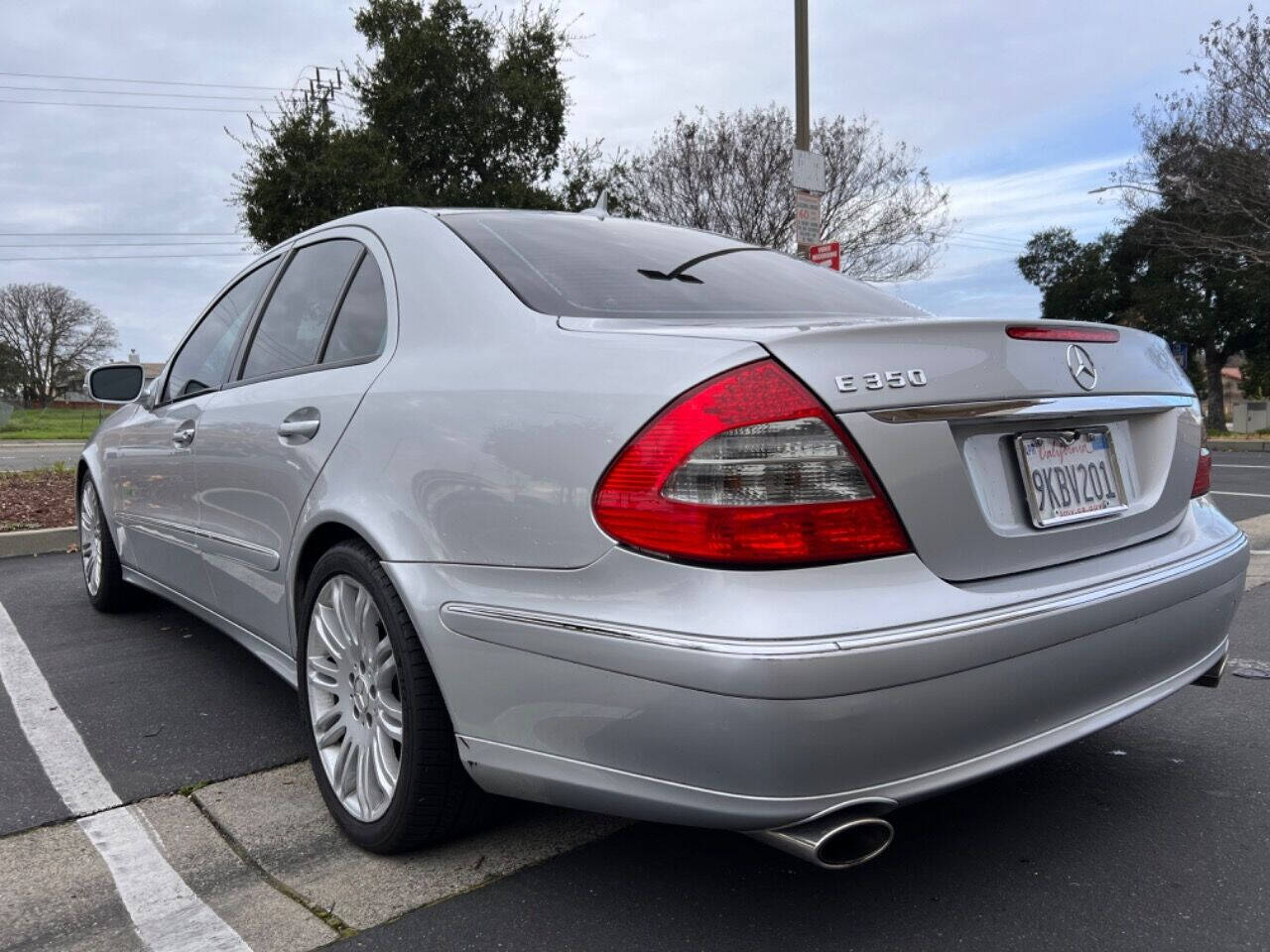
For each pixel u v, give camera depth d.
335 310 2.73
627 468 1.70
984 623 1.71
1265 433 27.50
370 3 18.39
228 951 1.91
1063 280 35.03
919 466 1.73
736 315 2.25
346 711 2.40
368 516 2.19
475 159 18.56
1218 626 2.33
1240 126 21.17
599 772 1.76
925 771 1.68
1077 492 2.07
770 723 1.54
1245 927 1.94
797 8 11.02
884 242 20.77
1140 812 2.46
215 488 3.10
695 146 20.36
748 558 1.60
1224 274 28.97
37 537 6.62
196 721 3.22
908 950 1.88
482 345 2.13
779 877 2.16
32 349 65.19
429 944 1.92
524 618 1.83
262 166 16.95
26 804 2.59
